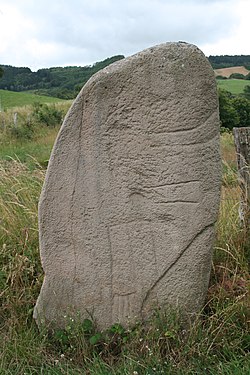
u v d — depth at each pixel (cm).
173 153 283
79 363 279
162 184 288
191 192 286
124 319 304
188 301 297
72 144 288
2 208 442
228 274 348
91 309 305
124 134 284
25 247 385
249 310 295
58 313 307
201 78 274
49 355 284
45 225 299
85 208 294
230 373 254
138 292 301
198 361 266
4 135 1525
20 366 272
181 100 276
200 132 280
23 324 309
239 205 448
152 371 258
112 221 295
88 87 280
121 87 278
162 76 274
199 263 294
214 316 289
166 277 297
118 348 292
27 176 543
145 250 296
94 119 283
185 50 272
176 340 280
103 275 301
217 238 387
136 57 275
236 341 279
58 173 292
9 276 343
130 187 290
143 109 279
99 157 288
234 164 764
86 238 298
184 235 291
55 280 305
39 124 1753
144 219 293
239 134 440
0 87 4381
